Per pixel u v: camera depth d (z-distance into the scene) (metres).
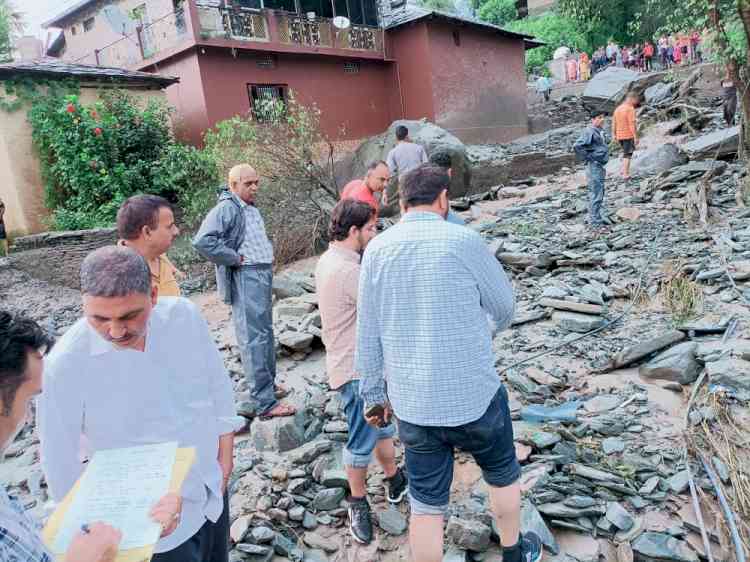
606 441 3.47
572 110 23.45
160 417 1.75
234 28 14.45
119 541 1.28
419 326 2.13
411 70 18.70
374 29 18.16
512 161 14.23
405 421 2.21
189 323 1.84
